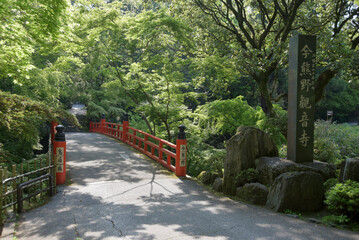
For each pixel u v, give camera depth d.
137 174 9.10
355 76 10.80
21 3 7.04
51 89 13.73
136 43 15.41
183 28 13.59
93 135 21.30
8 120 7.79
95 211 5.81
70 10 8.35
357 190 5.16
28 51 8.33
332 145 10.36
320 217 5.63
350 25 12.00
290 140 6.98
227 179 7.27
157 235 4.61
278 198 5.96
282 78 26.77
